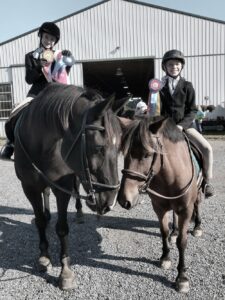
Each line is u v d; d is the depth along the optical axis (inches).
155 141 118.0
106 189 100.7
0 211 229.9
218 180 294.0
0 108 815.1
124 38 759.1
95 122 100.5
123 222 200.8
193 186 131.3
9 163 433.4
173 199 129.7
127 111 133.8
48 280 138.9
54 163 122.8
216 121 751.7
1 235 187.8
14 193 279.3
